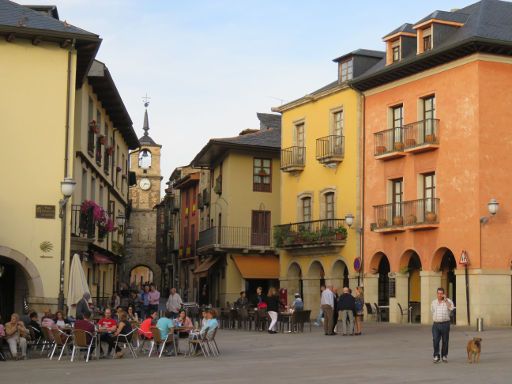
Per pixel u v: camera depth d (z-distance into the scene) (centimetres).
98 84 3500
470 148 3203
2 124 2666
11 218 2639
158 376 1625
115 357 2080
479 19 3350
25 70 2692
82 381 1542
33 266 2633
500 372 1661
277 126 5738
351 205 3919
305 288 4262
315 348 2333
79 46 2758
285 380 1536
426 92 3450
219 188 5141
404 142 3528
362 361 1927
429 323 3338
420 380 1522
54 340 2078
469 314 3133
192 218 6312
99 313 2783
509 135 3225
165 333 2114
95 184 3672
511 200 3203
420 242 3425
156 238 8225
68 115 2709
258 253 4959
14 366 1867
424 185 3472
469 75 3228
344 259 3934
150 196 8738
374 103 3797
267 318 3148
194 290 6053
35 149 2680
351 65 4038
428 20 3444
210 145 4928
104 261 3603
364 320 3688
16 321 2067
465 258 3142
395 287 3559
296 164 4350
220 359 2022
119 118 4256
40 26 2677
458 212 3241
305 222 4156
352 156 3938
